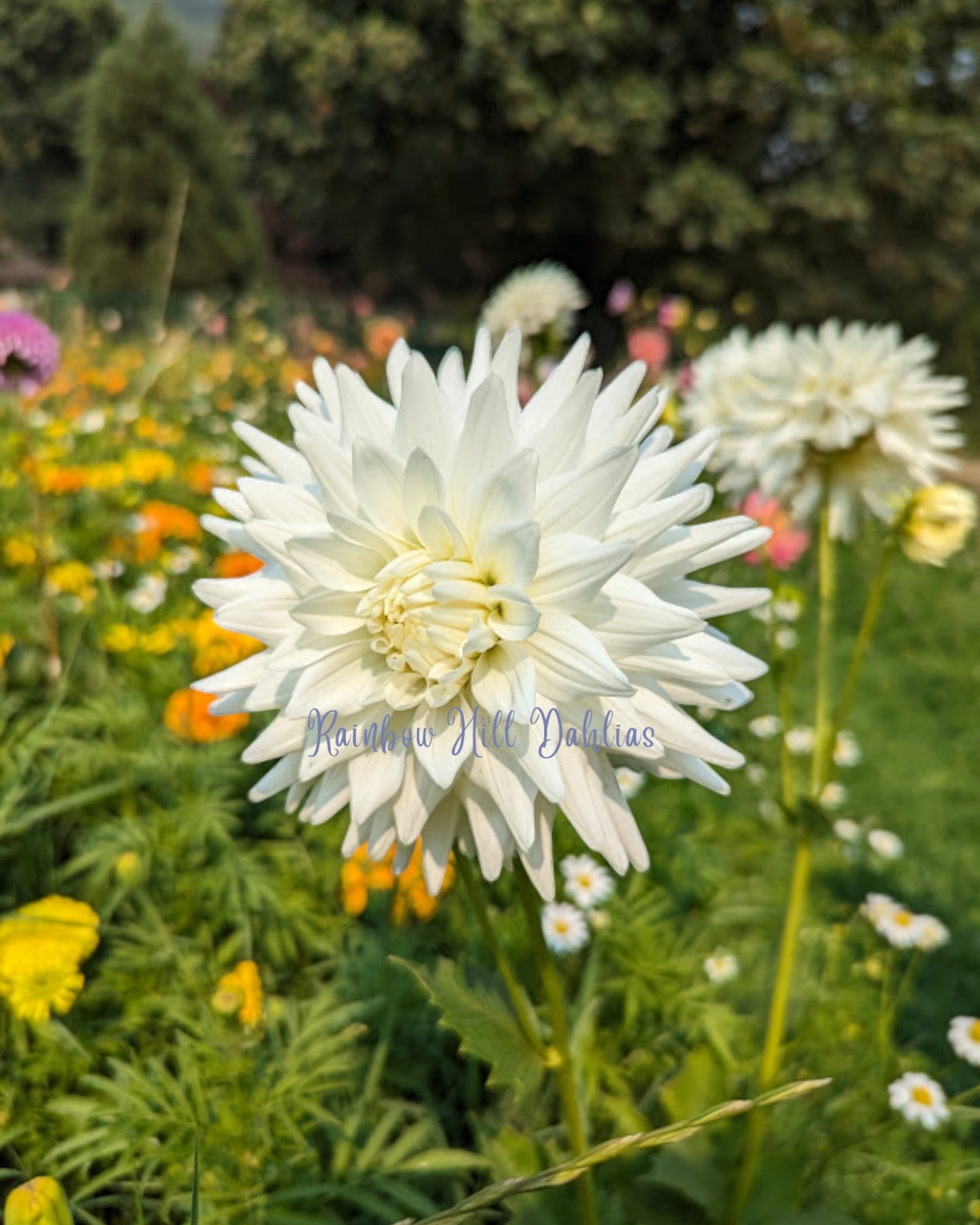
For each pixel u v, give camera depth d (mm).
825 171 3258
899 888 738
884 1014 511
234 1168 378
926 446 517
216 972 462
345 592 262
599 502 252
